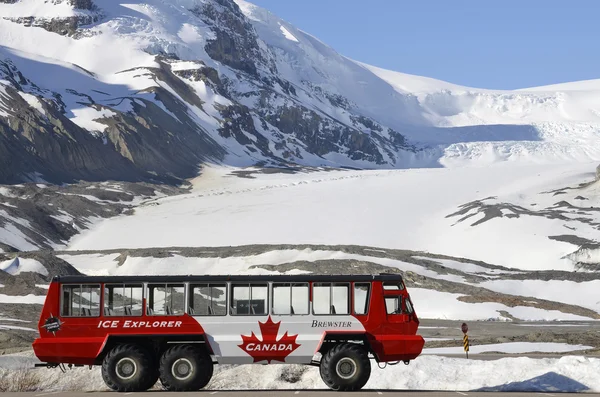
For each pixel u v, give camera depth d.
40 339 27.66
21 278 101.62
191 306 27.70
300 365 31.67
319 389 29.36
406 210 187.25
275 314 27.66
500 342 57.22
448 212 181.88
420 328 77.12
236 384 30.48
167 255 133.00
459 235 159.00
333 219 181.25
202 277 27.80
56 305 27.80
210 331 27.56
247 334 27.53
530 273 118.50
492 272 122.69
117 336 27.61
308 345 27.48
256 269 118.88
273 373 31.05
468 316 92.50
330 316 27.69
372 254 124.44
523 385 28.30
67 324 27.70
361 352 27.31
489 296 99.75
